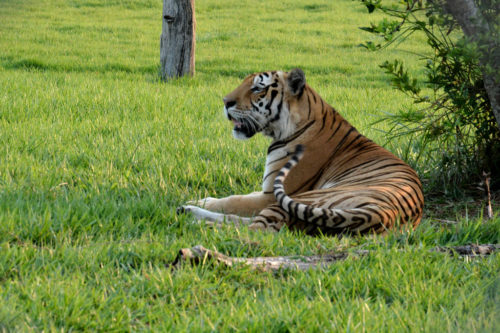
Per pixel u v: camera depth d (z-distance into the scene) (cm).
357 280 707
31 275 675
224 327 586
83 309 613
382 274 720
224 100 1075
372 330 588
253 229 893
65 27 4341
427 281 713
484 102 1214
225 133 1647
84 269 720
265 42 4103
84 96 2050
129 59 3269
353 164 1012
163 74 2750
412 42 4203
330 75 3078
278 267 751
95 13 5075
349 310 631
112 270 717
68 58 3203
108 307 629
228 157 1367
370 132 1689
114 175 1182
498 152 1257
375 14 5369
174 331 580
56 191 1058
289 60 3488
